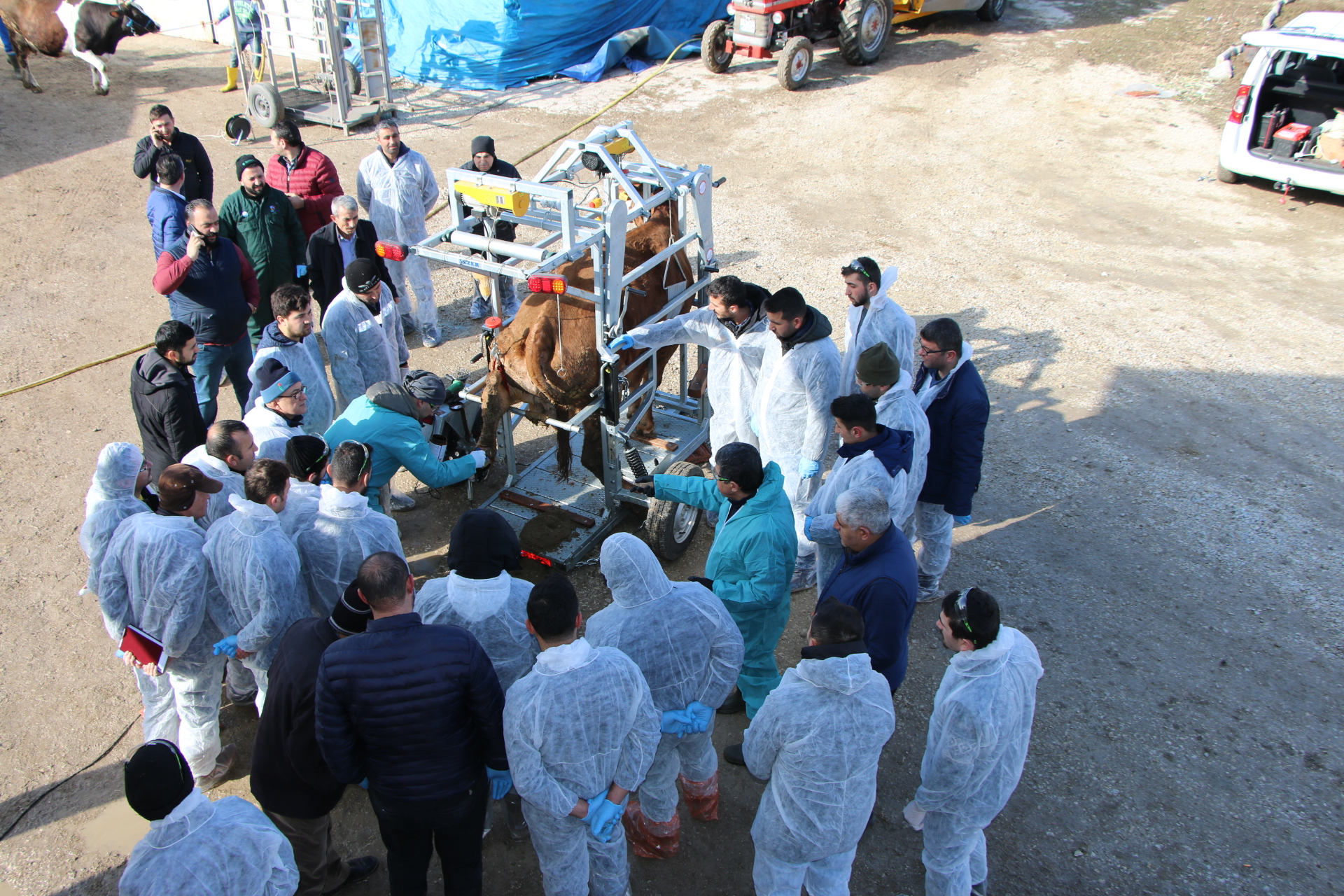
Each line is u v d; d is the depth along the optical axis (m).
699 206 6.25
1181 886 3.88
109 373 7.64
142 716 4.69
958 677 3.15
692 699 3.50
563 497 5.89
